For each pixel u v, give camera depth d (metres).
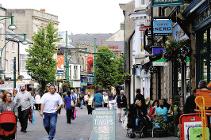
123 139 28.08
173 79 38.19
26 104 32.66
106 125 21.97
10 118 23.91
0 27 91.00
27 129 35.59
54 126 26.33
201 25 27.73
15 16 116.88
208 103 15.34
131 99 78.25
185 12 29.34
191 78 30.12
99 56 123.81
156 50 36.47
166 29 31.84
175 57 30.41
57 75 108.25
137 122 28.77
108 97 56.34
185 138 16.22
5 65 93.88
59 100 26.55
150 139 27.45
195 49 29.77
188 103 22.19
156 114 29.14
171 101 31.39
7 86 45.03
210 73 27.39
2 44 91.75
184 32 29.58
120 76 120.88
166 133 29.06
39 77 93.19
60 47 123.56
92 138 21.98
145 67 50.66
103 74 123.38
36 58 93.25
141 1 61.38
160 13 42.69
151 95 53.97
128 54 86.44
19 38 102.81
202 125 15.09
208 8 25.48
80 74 150.38
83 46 158.38
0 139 24.03
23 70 103.31
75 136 30.70
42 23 122.62
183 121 16.27
